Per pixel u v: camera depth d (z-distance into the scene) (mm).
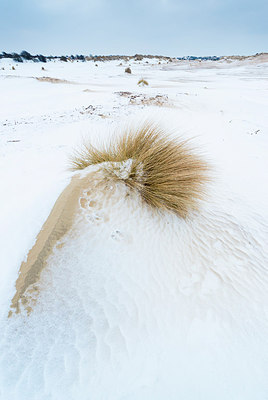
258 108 10648
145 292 2076
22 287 1903
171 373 1577
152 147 3291
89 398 1433
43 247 2162
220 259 2533
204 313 2000
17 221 2498
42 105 11000
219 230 2900
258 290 2262
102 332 1773
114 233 2465
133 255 2340
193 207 3150
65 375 1527
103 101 10914
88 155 3734
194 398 1467
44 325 1748
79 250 2232
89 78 23562
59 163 4137
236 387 1544
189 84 18781
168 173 3002
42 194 2855
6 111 9906
